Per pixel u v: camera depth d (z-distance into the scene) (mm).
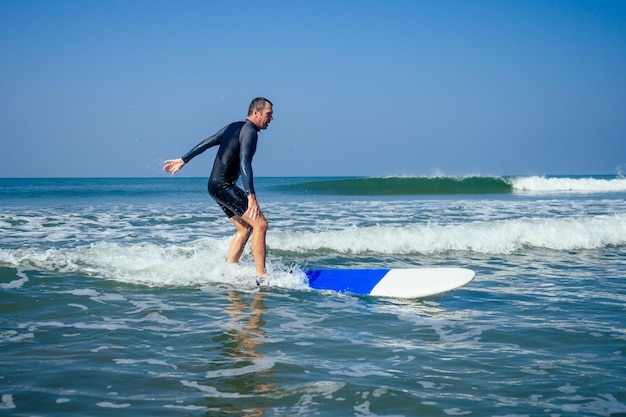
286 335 3742
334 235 8430
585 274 6453
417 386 2789
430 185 30531
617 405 2566
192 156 5902
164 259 6656
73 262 6281
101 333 3725
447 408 2518
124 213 13383
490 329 3961
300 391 2705
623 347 3520
